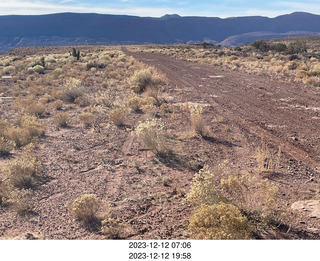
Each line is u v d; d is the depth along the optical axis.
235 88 19.22
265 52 51.72
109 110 13.95
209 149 8.48
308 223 4.74
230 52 53.06
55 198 5.94
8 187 6.33
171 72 28.61
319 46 63.97
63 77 24.98
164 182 6.36
